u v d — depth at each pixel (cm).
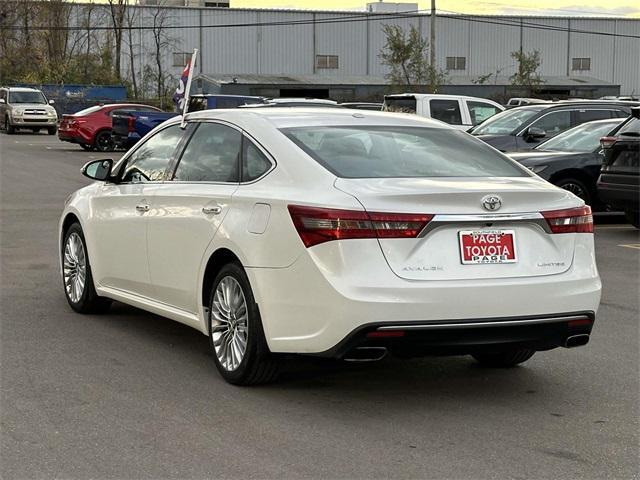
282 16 7119
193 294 604
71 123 3112
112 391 557
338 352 493
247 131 591
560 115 1658
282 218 519
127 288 700
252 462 442
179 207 617
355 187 507
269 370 554
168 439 473
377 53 7325
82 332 714
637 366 634
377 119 632
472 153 607
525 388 580
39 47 6569
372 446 466
